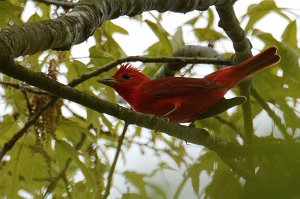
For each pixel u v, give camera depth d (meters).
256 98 11.41
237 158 8.56
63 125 11.65
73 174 12.80
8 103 11.95
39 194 11.64
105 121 12.02
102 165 11.99
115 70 11.84
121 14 7.76
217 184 5.11
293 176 3.23
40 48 5.95
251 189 3.33
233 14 10.67
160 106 10.30
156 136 12.45
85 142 11.97
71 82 10.86
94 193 11.07
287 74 11.55
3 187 11.57
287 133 5.11
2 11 10.23
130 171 11.19
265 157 5.39
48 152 11.56
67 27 6.34
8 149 10.70
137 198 10.56
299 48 11.82
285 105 9.91
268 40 11.74
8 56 5.55
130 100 10.91
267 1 11.73
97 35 12.09
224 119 12.30
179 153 11.91
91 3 7.15
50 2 10.13
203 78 10.18
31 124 10.80
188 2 8.66
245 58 11.36
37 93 11.20
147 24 12.05
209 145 8.57
